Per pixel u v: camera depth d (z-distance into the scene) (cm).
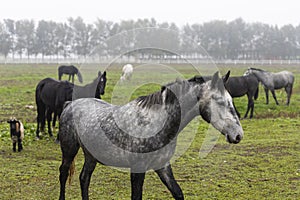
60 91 958
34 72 3516
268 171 702
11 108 1498
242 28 6594
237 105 1625
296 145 919
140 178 415
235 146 910
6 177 652
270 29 6900
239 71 3034
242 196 568
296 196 569
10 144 920
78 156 809
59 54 6638
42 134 1012
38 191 586
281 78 1684
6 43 6588
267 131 1118
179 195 423
